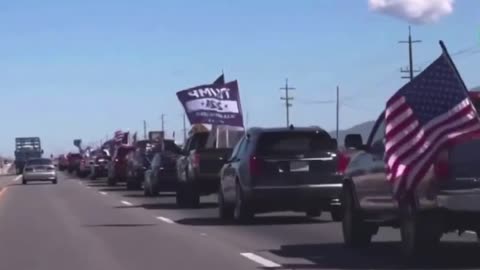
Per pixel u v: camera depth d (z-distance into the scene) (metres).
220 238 47.47
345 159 52.31
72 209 74.75
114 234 51.06
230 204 58.28
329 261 36.91
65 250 43.62
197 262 37.81
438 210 33.16
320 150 53.34
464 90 34.00
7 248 44.94
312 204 53.38
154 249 43.00
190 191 73.69
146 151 119.56
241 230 51.69
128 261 38.72
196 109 83.06
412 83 34.72
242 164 54.12
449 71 34.31
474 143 32.44
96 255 41.25
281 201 52.94
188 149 79.69
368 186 38.88
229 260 38.19
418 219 34.19
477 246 40.91
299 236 47.84
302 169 52.94
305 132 53.78
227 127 82.94
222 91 83.31
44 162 151.62
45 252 42.97
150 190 96.31
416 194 34.03
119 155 132.88
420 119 34.28
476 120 33.62
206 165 72.00
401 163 34.31
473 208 32.06
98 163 172.00
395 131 34.88
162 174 92.94
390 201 36.41
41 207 78.56
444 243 42.28
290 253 40.12
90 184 145.88
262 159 52.91
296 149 53.19
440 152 32.66
